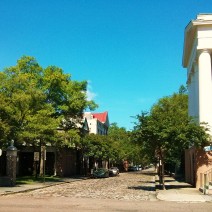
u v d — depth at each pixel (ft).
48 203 60.03
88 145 207.72
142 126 93.25
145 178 177.27
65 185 120.67
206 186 82.64
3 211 47.98
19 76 124.06
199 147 96.99
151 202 64.18
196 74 115.24
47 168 177.58
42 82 151.64
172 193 82.84
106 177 184.34
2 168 152.46
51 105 145.59
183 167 163.84
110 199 69.10
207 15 106.52
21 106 116.88
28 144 135.54
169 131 89.71
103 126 322.75
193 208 55.36
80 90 161.79
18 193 85.66
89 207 54.65
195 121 101.91
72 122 164.66
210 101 102.22
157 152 99.30
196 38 108.88
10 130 107.34
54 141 137.90
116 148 253.24
